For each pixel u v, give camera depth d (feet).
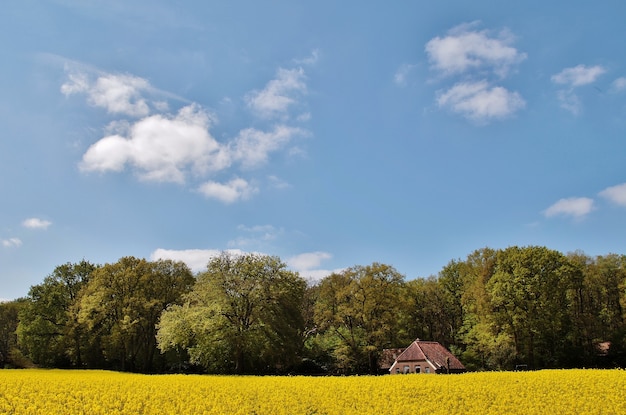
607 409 63.10
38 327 195.52
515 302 168.14
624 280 182.91
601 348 187.62
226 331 144.97
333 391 78.89
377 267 185.37
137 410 64.28
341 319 182.50
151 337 185.78
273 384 89.10
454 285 226.17
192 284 193.06
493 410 62.69
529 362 169.78
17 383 89.86
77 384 89.40
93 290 183.52
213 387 84.84
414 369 174.70
